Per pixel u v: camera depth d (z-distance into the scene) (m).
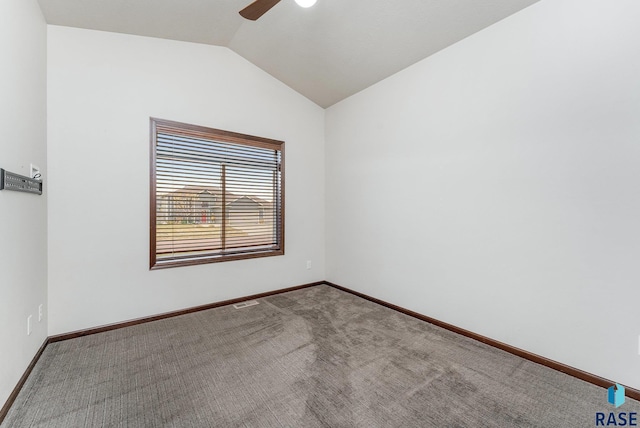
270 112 3.53
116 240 2.58
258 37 2.91
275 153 3.64
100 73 2.49
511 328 2.16
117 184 2.57
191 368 1.97
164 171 2.84
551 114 1.91
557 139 1.89
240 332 2.53
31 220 1.95
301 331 2.55
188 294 2.98
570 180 1.85
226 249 3.26
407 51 2.65
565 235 1.88
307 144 3.90
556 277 1.93
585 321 1.81
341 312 3.01
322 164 4.07
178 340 2.37
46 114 2.25
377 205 3.28
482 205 2.31
